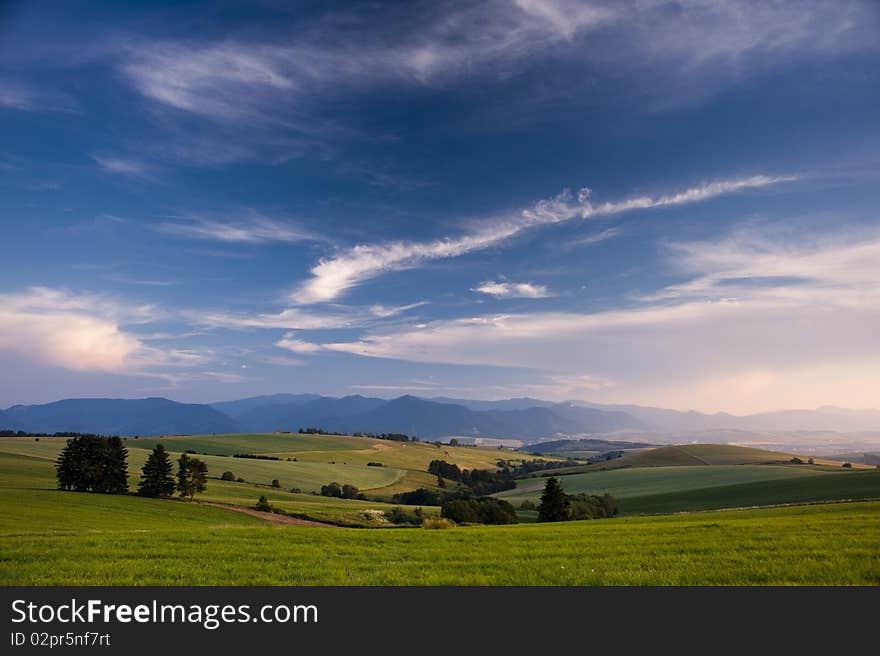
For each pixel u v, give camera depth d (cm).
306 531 3073
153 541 2467
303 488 14612
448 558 2152
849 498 8219
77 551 2150
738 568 1822
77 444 9856
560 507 8419
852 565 1794
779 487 10062
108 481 9850
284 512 9338
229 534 2803
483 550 2330
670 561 1989
